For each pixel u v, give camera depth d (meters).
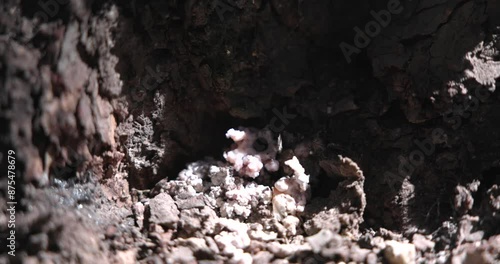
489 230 0.23
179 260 0.23
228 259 0.23
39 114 0.22
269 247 0.23
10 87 0.22
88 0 0.23
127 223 0.23
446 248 0.23
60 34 0.22
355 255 0.23
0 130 0.22
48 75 0.22
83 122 0.23
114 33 0.23
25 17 0.22
